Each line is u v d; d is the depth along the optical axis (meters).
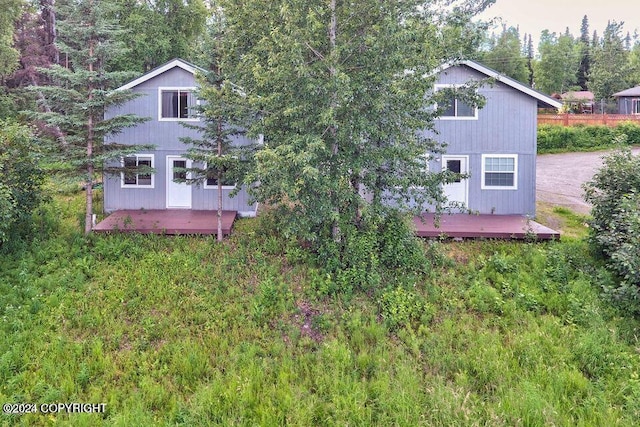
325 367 6.52
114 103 11.48
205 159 10.56
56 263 9.53
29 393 5.85
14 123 10.82
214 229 11.86
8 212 9.13
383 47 8.01
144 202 14.48
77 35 11.02
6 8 21.12
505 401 5.62
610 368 6.33
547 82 43.56
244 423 5.32
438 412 5.47
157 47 24.89
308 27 8.19
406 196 9.66
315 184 8.06
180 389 6.12
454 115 13.75
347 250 9.28
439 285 8.99
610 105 37.56
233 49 10.59
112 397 5.81
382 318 7.96
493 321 7.72
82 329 7.44
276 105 8.83
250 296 8.55
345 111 8.35
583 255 10.02
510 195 13.82
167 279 9.12
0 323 7.29
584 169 21.81
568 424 5.21
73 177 10.98
